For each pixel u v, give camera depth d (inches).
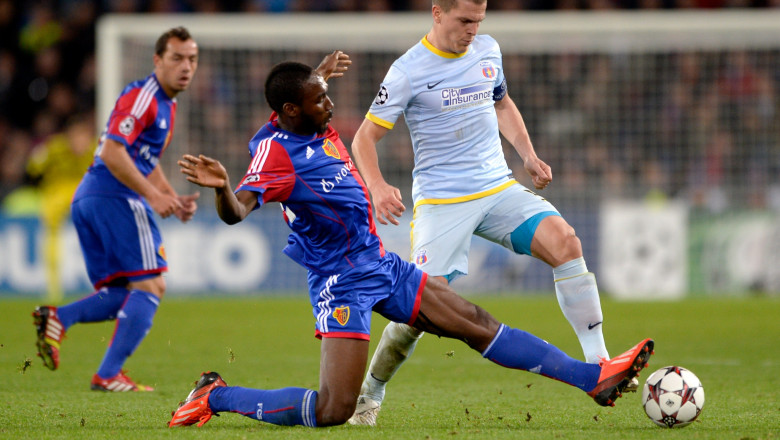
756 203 2153.1
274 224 2048.5
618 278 2034.9
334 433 591.5
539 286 2084.2
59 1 2696.9
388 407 743.1
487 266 2084.2
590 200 2130.9
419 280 621.0
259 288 2041.1
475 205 744.3
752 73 2217.0
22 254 2050.9
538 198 740.0
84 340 1327.5
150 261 876.6
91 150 1870.1
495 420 665.6
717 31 1888.5
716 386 848.9
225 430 606.9
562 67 2223.2
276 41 2009.1
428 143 753.6
